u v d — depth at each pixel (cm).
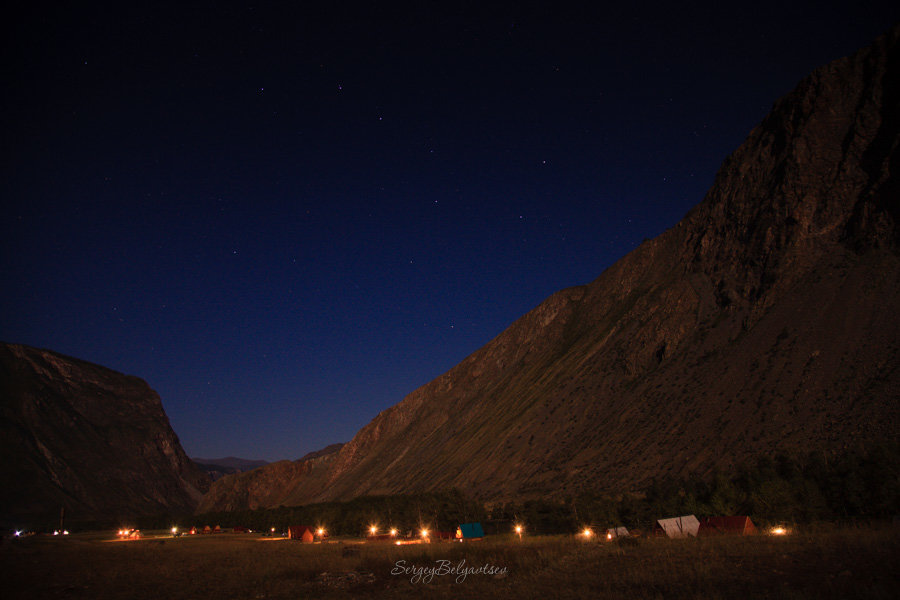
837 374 7819
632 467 9062
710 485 5947
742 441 7794
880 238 9444
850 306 8812
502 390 18300
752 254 11581
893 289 8531
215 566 3681
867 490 4644
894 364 7275
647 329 12850
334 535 9188
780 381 8450
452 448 17225
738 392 8931
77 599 2481
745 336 10131
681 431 9094
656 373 11450
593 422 11744
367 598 2202
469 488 12800
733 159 14112
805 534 2592
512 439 13612
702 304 12075
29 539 8319
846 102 11644
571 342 17000
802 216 10894
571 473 10250
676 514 5600
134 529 15350
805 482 4925
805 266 10306
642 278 16112
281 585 2709
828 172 11062
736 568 1856
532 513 7706
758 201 12244
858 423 6612
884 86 11112
